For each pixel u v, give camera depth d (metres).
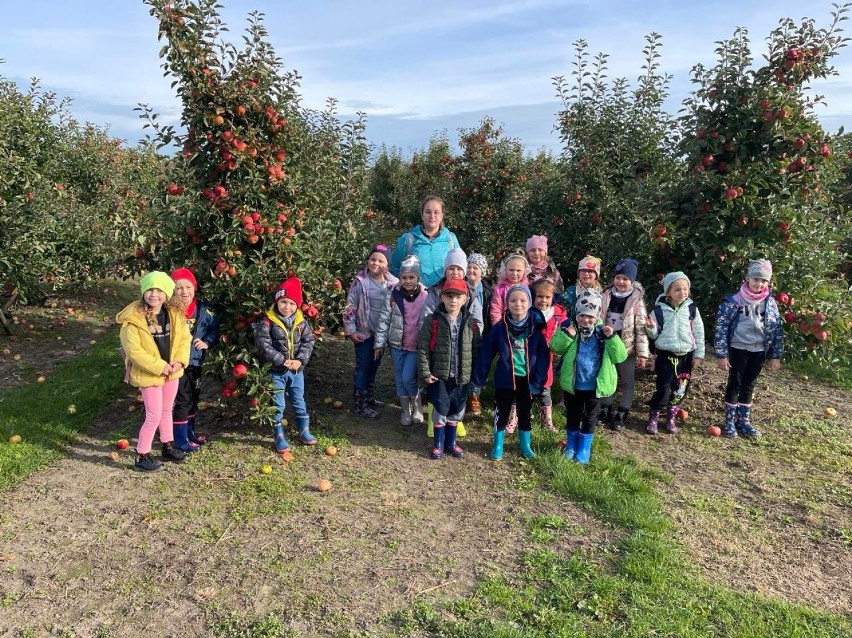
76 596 3.15
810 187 5.88
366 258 7.96
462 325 4.77
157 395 4.49
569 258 7.15
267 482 4.40
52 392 6.12
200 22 4.65
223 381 5.35
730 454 5.14
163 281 4.32
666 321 5.36
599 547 3.65
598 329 4.79
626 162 6.93
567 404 4.91
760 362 5.36
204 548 3.59
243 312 4.87
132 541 3.65
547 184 7.74
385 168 22.80
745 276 5.49
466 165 12.24
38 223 8.27
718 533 3.88
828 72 5.64
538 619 2.98
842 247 7.57
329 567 3.42
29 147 9.21
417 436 5.38
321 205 6.54
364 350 5.66
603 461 4.86
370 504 4.15
